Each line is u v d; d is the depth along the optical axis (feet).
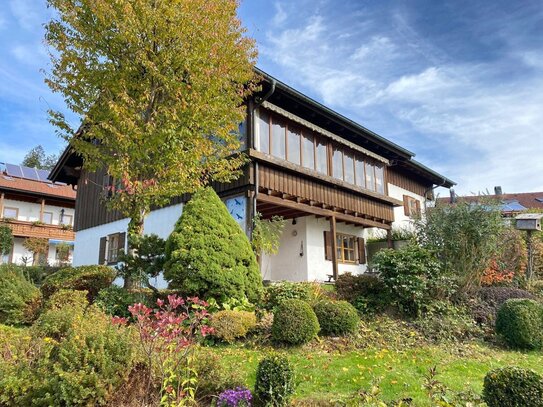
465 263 34.24
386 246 58.23
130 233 33.47
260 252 42.52
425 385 15.31
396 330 27.91
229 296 28.40
